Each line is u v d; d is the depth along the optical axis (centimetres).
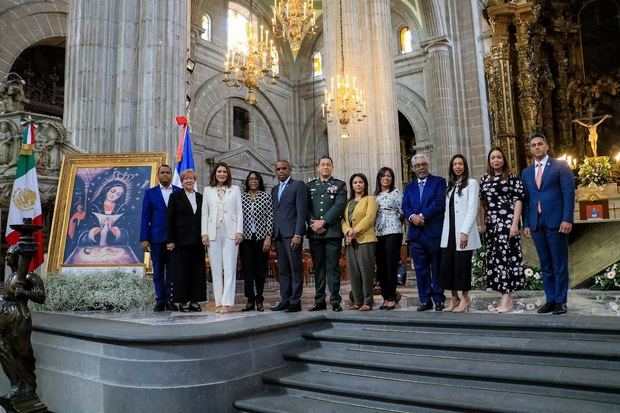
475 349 407
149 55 803
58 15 1529
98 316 542
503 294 531
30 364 420
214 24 2277
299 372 439
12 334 408
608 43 2281
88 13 802
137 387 374
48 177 729
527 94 1988
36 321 479
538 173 527
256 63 1302
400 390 373
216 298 586
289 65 2716
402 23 2402
